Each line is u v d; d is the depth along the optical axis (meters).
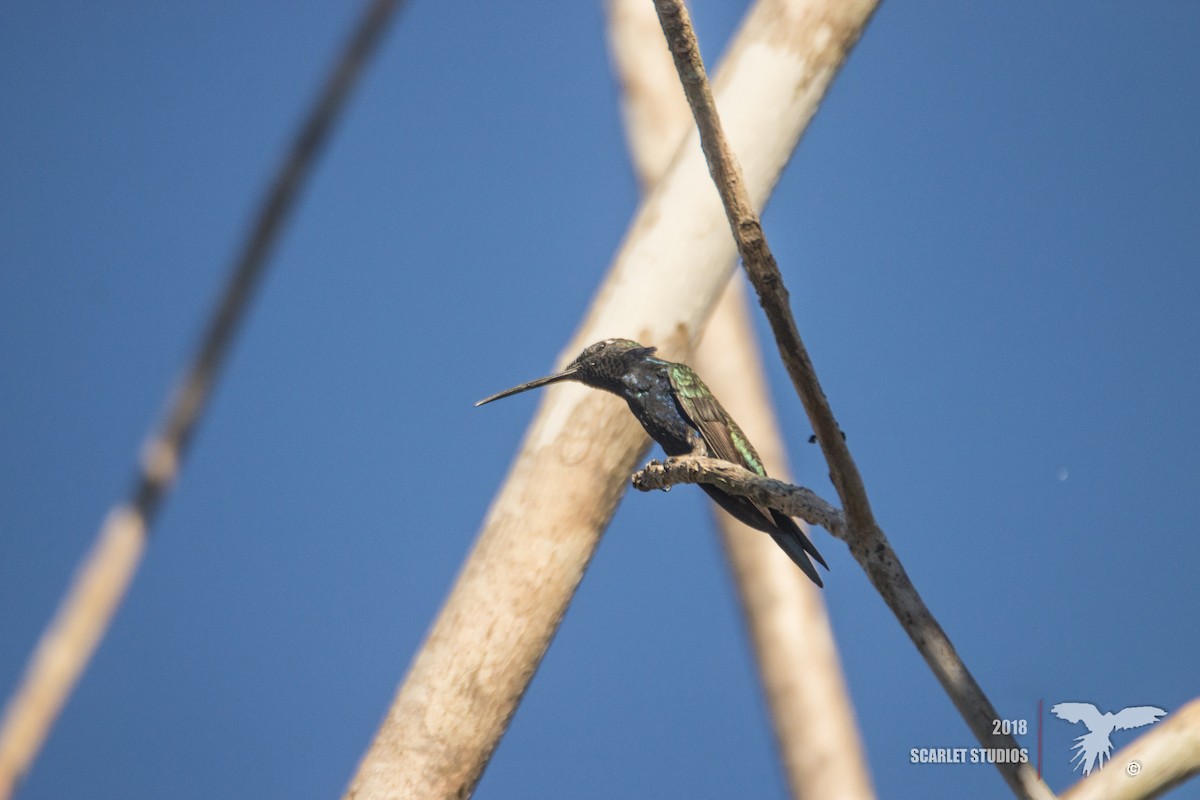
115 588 12.04
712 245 10.53
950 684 6.97
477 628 9.69
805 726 13.37
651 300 10.51
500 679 9.63
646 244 10.63
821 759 13.29
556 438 10.21
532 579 9.76
